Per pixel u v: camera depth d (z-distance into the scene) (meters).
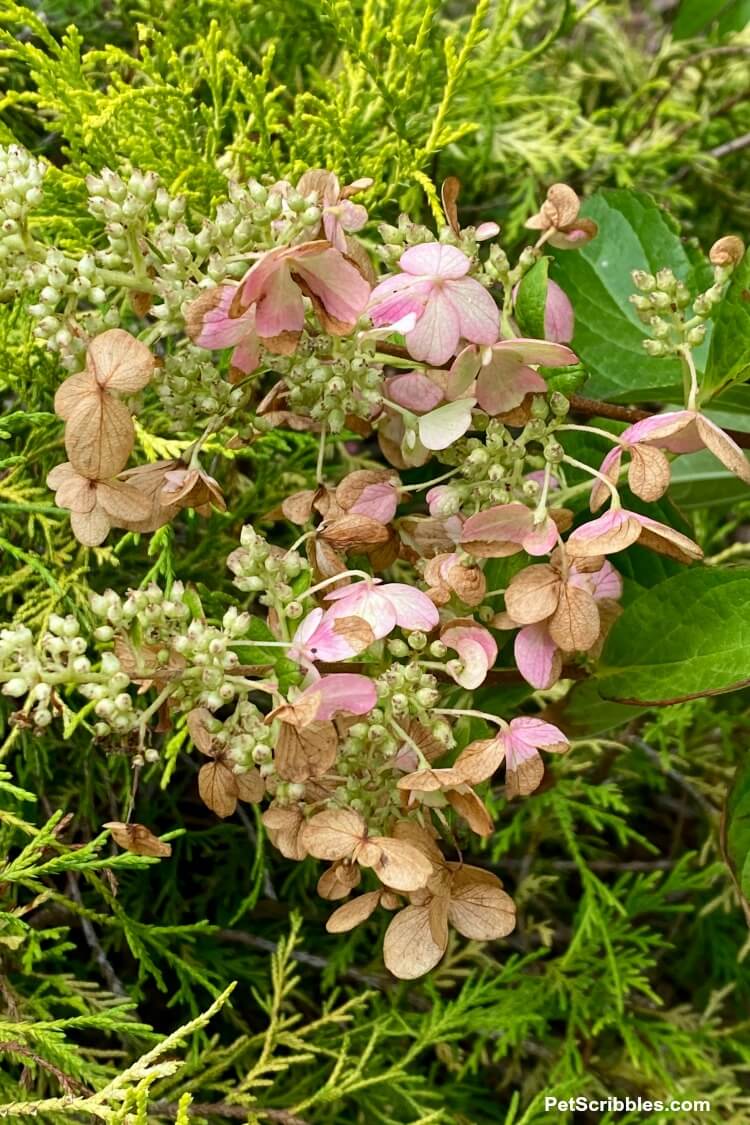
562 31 0.70
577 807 0.71
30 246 0.53
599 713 0.61
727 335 0.57
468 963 0.73
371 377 0.54
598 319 0.66
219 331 0.52
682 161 0.79
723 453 0.53
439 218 0.58
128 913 0.67
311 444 0.65
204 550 0.65
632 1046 0.68
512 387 0.55
